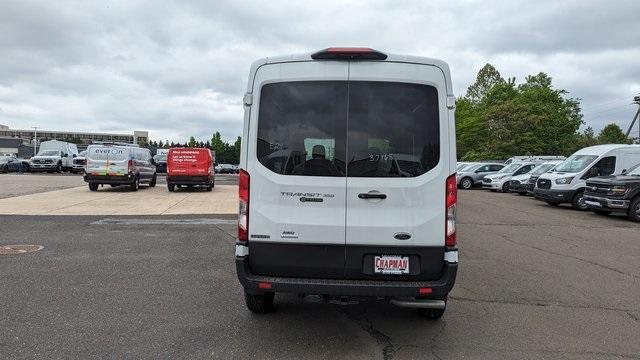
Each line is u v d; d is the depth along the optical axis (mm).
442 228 4312
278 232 4383
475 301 5938
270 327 4898
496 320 5234
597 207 15250
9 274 6773
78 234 10242
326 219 4332
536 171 22359
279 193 4379
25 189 21641
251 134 4445
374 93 4352
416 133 4336
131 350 4234
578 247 9797
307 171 4363
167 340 4484
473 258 8562
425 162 4324
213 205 16281
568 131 54000
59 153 38531
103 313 5207
